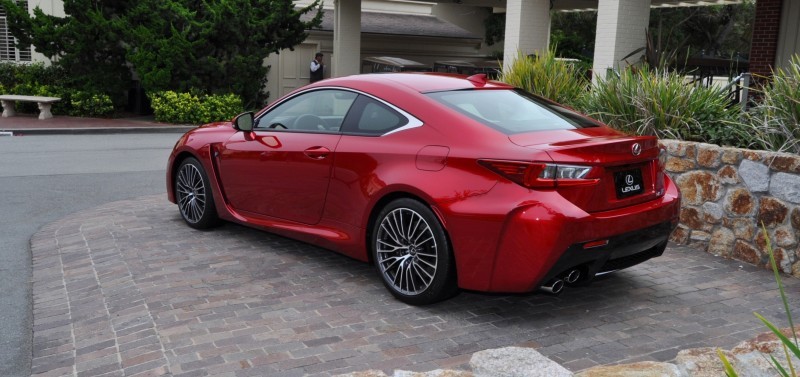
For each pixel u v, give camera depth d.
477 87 5.08
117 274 5.25
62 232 6.63
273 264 5.51
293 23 21.12
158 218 7.14
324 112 5.36
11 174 10.22
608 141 4.19
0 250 6.12
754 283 5.13
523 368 2.92
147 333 4.10
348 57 23.75
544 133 4.40
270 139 5.65
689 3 23.69
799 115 5.83
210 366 3.65
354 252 4.98
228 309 4.50
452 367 3.68
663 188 4.68
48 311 4.66
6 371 3.81
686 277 5.27
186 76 19.38
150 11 18.81
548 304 4.66
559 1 23.97
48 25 18.53
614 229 4.10
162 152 13.29
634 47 13.82
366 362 3.72
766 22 14.02
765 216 5.49
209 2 19.88
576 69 9.64
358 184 4.83
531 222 3.93
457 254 4.22
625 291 4.93
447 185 4.26
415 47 28.56
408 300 4.58
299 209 5.41
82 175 10.27
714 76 14.85
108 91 19.48
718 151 5.83
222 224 6.70
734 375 2.11
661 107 7.07
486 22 30.22
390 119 4.82
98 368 3.71
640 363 3.06
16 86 19.45
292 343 3.96
